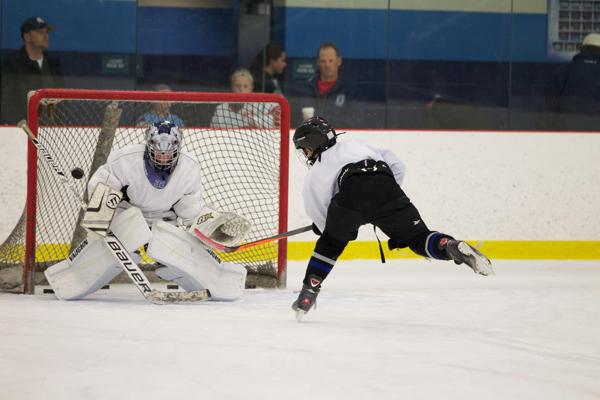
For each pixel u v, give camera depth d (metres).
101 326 9.00
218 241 10.88
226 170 15.88
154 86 18.36
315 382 6.61
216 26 18.30
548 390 6.49
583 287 13.27
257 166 15.85
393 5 18.42
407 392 6.35
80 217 13.05
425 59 18.58
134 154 10.94
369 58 18.47
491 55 18.75
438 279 14.45
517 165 17.56
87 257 11.06
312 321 9.60
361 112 18.55
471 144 17.45
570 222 17.72
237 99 12.72
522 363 7.44
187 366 7.11
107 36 18.00
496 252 17.58
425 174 17.41
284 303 11.11
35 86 17.80
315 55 18.39
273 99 12.78
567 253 17.73
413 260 17.28
